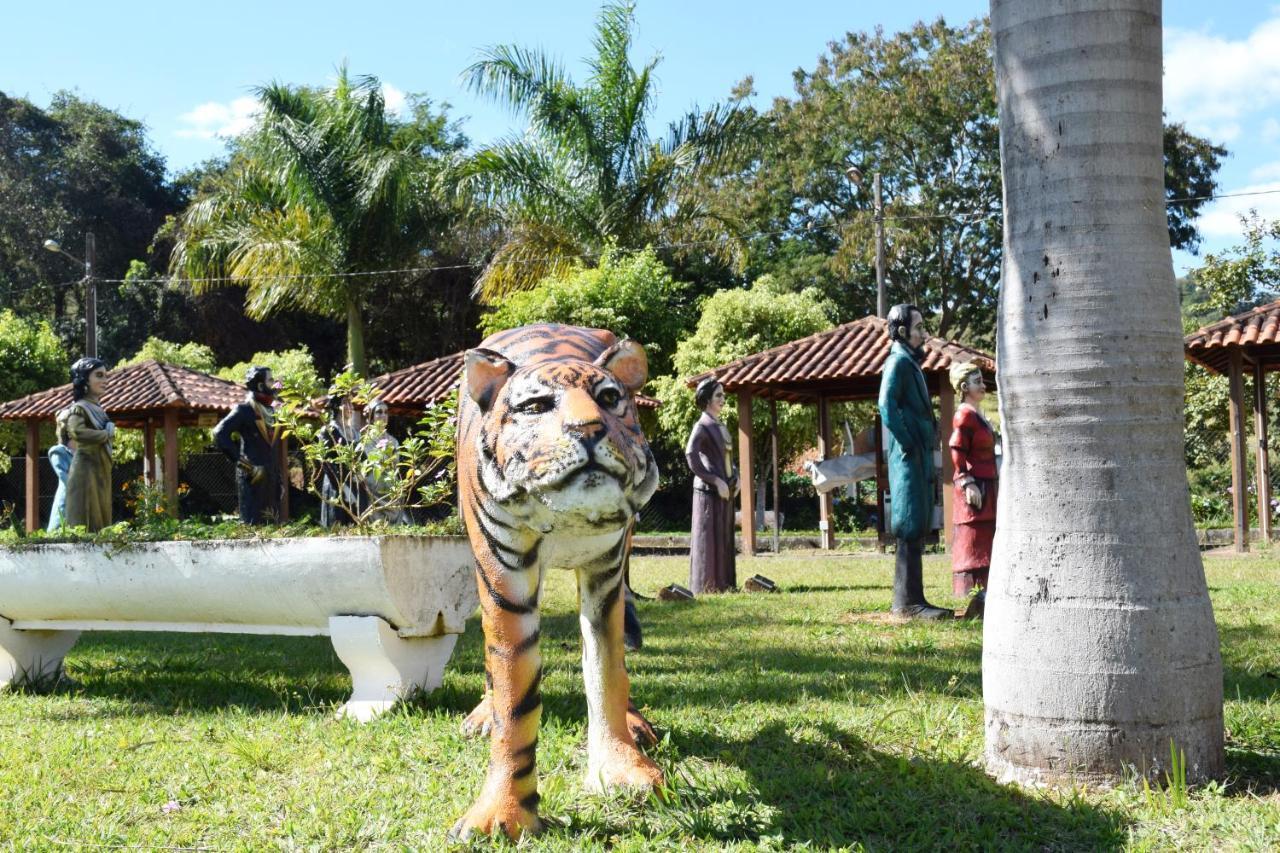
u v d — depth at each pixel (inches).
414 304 1448.1
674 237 1102.4
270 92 1065.5
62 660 326.3
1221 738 198.8
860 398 864.9
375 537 255.0
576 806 192.7
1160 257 197.3
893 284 1477.6
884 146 1481.3
